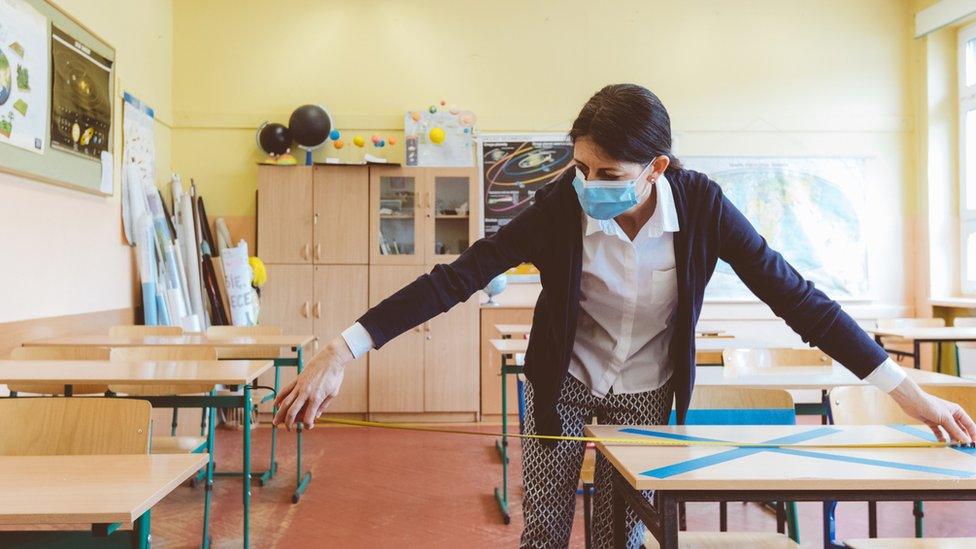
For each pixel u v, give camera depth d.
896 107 6.03
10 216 3.32
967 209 5.81
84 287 4.00
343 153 5.68
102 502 1.10
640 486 1.10
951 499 1.14
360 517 3.19
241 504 3.36
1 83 3.15
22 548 1.10
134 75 4.80
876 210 6.00
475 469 4.02
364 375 5.34
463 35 5.80
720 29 5.94
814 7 6.00
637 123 1.14
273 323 5.30
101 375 2.40
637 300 1.37
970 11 5.41
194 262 5.09
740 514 3.26
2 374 2.42
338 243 5.34
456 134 5.61
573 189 1.34
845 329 1.28
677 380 1.40
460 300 1.26
